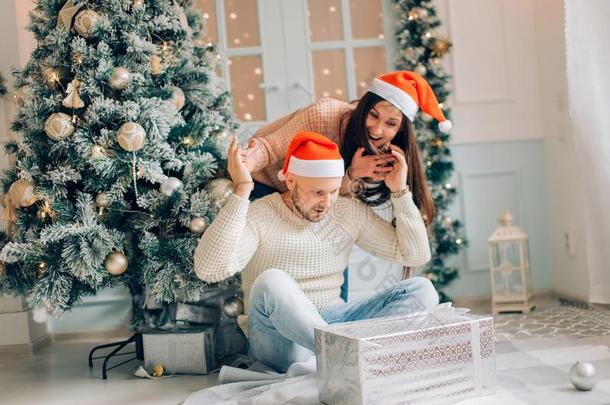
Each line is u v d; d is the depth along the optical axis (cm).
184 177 257
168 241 250
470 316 194
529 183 377
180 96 265
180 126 262
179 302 267
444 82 359
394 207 229
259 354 226
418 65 357
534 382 199
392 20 375
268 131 260
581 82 279
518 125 378
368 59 376
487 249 378
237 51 371
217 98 285
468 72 377
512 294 334
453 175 377
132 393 232
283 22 372
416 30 362
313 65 374
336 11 374
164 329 259
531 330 278
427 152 359
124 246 257
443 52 357
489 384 189
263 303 207
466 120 378
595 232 285
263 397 194
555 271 375
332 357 184
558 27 348
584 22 275
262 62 372
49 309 247
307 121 243
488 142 378
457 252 361
